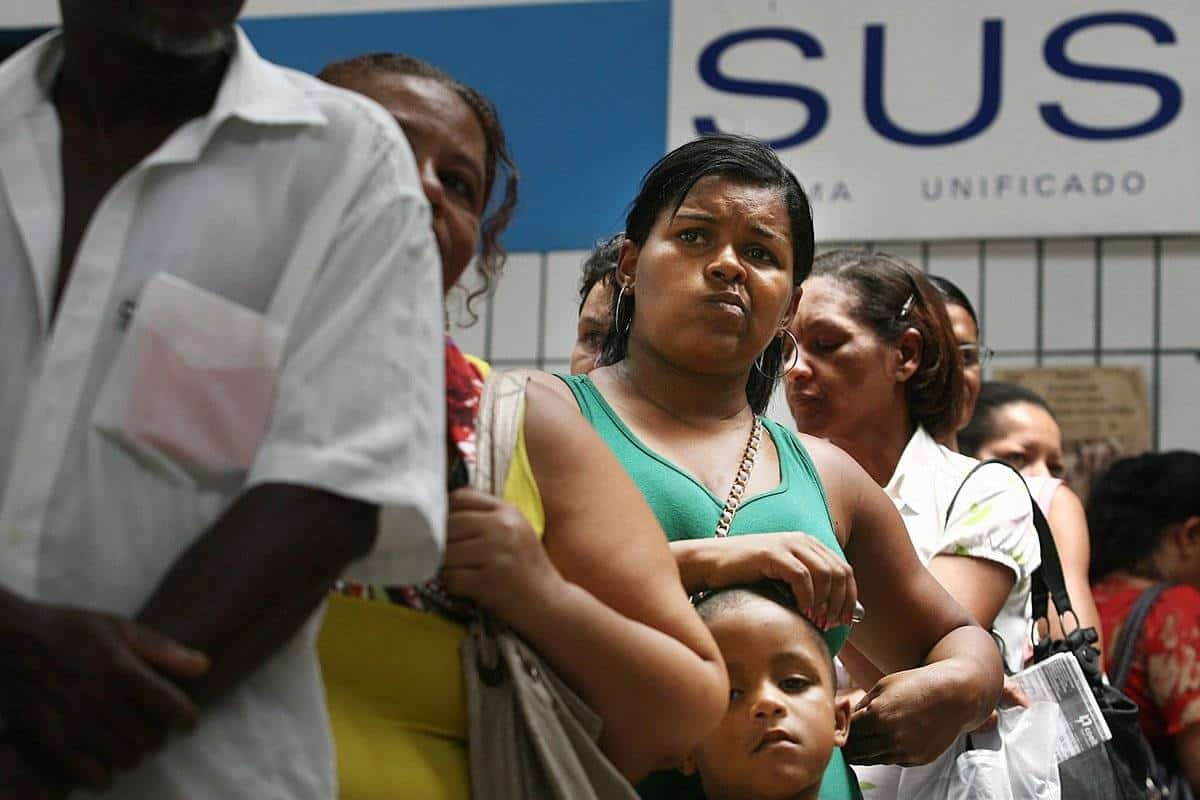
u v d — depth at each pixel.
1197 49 5.37
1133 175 5.38
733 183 2.49
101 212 1.58
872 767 3.01
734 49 5.59
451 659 1.88
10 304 1.57
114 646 1.41
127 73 1.65
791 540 2.31
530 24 5.70
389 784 1.80
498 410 1.97
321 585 1.53
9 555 1.51
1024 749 2.96
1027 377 5.38
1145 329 5.34
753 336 2.47
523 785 1.87
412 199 1.67
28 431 1.52
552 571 1.89
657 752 1.97
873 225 5.48
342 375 1.58
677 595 2.00
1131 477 4.44
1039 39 5.45
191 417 1.55
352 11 5.80
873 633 2.70
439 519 1.60
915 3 5.53
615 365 2.60
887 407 3.44
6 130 1.64
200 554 1.49
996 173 5.44
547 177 5.61
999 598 3.18
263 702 1.56
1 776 1.40
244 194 1.61
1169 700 3.92
